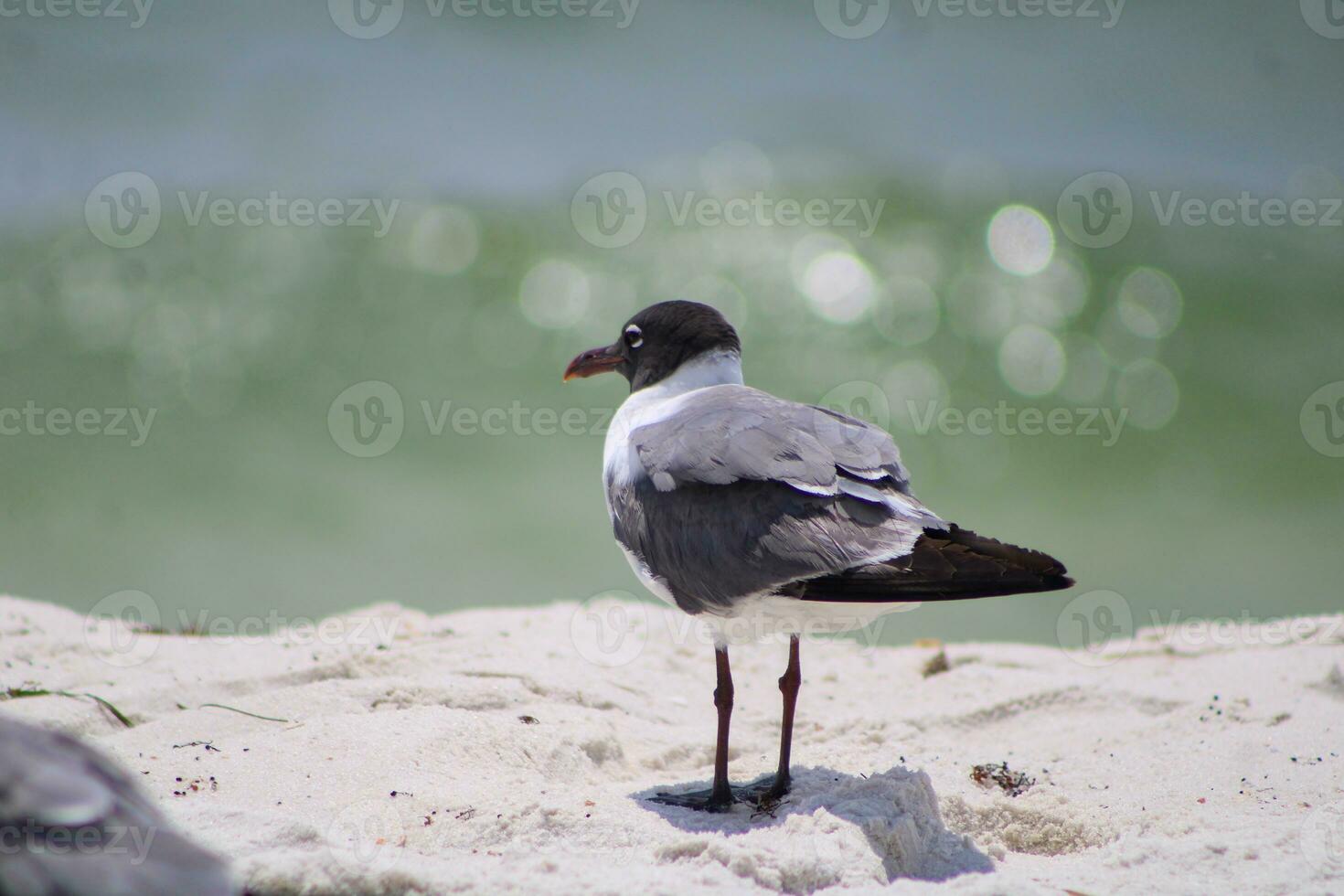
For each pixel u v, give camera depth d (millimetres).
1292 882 5219
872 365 19406
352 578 14617
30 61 26312
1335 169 24984
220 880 3742
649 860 5387
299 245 20750
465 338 19531
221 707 7332
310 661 8211
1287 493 17047
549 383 19016
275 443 17547
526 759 6785
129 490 16328
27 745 3803
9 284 19766
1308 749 7230
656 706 8273
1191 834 5938
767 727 8125
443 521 15945
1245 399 18859
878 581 5723
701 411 6648
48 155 23266
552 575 14805
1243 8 32781
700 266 20688
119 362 18766
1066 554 15391
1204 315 20203
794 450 6137
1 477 16344
